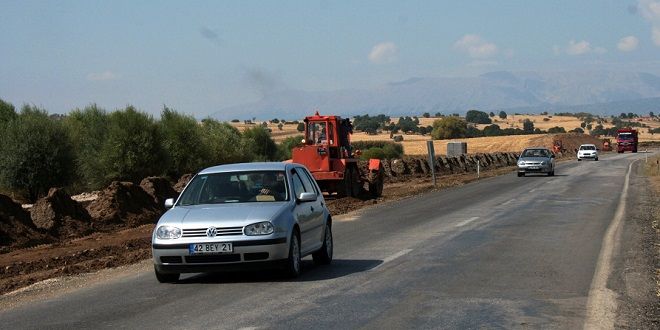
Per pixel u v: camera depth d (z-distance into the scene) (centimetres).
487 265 1606
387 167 6569
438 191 4406
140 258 1911
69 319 1156
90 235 2509
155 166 4775
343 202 3691
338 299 1244
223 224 1388
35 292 1450
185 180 3909
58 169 4006
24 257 2022
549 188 4388
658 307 1173
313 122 3894
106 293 1391
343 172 3816
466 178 5981
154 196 3259
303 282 1424
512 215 2788
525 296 1256
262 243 1380
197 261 1389
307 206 1569
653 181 4997
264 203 1494
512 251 1827
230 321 1091
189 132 5325
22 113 4394
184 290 1380
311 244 1570
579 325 1047
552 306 1174
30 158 3941
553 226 2391
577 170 6931
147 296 1333
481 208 3125
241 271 1473
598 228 2322
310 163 3822
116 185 3017
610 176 5725
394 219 2761
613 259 1677
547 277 1446
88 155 4659
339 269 1590
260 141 7900
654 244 1939
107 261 1842
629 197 3644
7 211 2406
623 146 14038
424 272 1523
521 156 6103
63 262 1912
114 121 4716
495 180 5497
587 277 1444
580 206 3147
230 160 6003
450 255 1775
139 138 4666
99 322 1124
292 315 1121
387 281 1420
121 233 2531
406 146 16450
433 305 1185
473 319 1083
